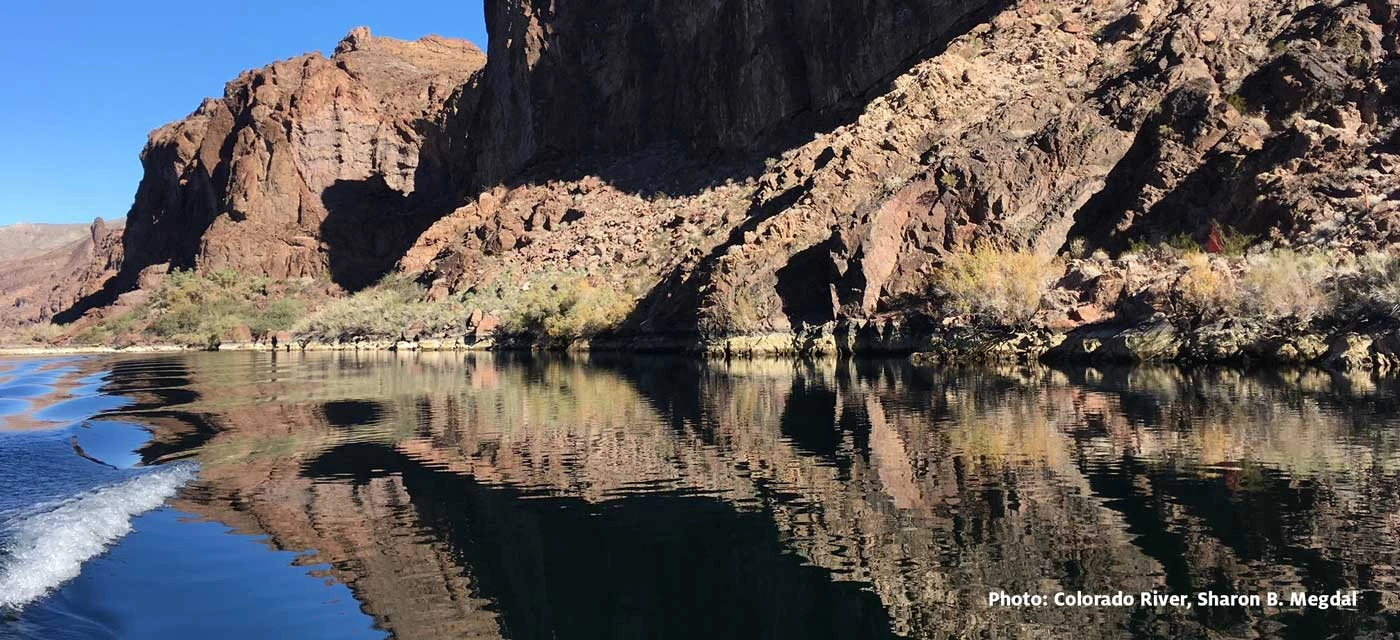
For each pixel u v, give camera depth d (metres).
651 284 68.56
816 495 12.84
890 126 60.34
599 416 23.42
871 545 10.24
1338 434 15.57
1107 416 19.06
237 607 8.90
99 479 16.22
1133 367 30.22
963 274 39.34
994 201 45.59
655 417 22.78
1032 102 53.00
